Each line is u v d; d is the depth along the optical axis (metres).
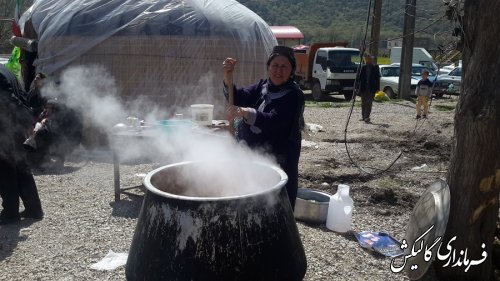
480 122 3.28
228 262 2.34
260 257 2.41
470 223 3.44
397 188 5.94
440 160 7.75
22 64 9.12
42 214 4.89
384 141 9.28
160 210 2.43
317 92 19.38
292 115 3.26
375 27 15.18
